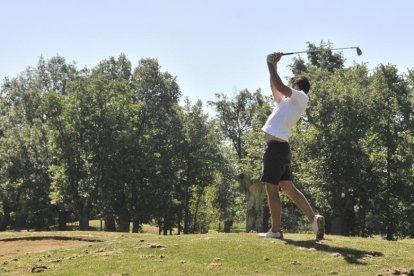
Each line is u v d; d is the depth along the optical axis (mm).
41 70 65812
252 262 7602
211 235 9852
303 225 39906
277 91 8266
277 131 8031
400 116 38938
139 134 48188
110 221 46594
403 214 37750
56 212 52500
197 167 52938
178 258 8055
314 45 49500
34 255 9859
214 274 7129
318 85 39156
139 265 7770
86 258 8602
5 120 59781
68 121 43281
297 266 7328
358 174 36375
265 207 36094
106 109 44094
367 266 7281
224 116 70062
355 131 36969
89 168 43125
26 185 51531
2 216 61250
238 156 68812
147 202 45688
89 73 59625
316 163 36500
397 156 37250
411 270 7129
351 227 40188
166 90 52281
